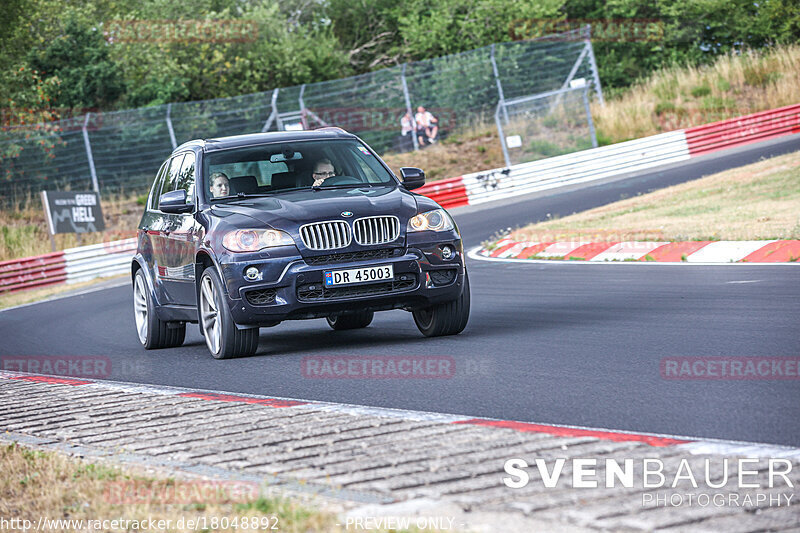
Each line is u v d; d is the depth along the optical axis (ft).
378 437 42.39
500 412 48.34
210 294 75.87
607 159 274.36
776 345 61.41
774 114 298.76
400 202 74.02
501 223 192.95
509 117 323.57
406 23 399.85
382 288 71.67
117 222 270.46
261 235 71.26
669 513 29.37
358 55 416.05
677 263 114.32
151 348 90.89
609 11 402.31
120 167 285.64
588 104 311.47
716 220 139.95
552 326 77.77
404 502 31.89
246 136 85.10
